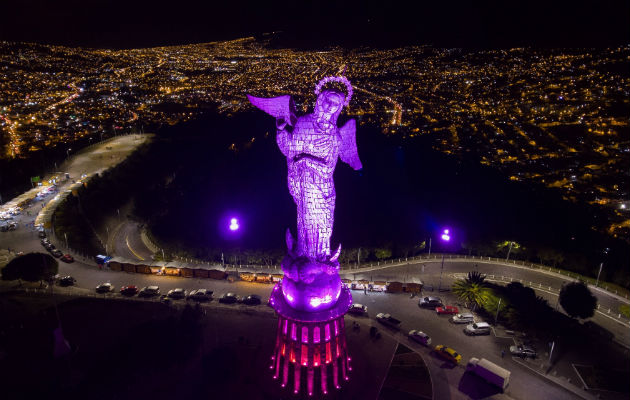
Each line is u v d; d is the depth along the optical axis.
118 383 69.31
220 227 128.25
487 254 113.00
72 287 98.69
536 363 76.38
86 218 136.75
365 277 100.12
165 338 76.56
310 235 62.12
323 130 58.03
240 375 71.00
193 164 183.25
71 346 77.25
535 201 133.12
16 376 70.25
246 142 195.38
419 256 113.88
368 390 68.56
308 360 64.94
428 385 70.56
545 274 104.94
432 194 141.88
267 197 144.75
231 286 99.75
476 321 87.56
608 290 97.12
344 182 146.25
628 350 79.50
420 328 85.12
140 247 126.56
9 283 98.94
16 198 141.25
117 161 174.50
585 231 115.94
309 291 62.31
